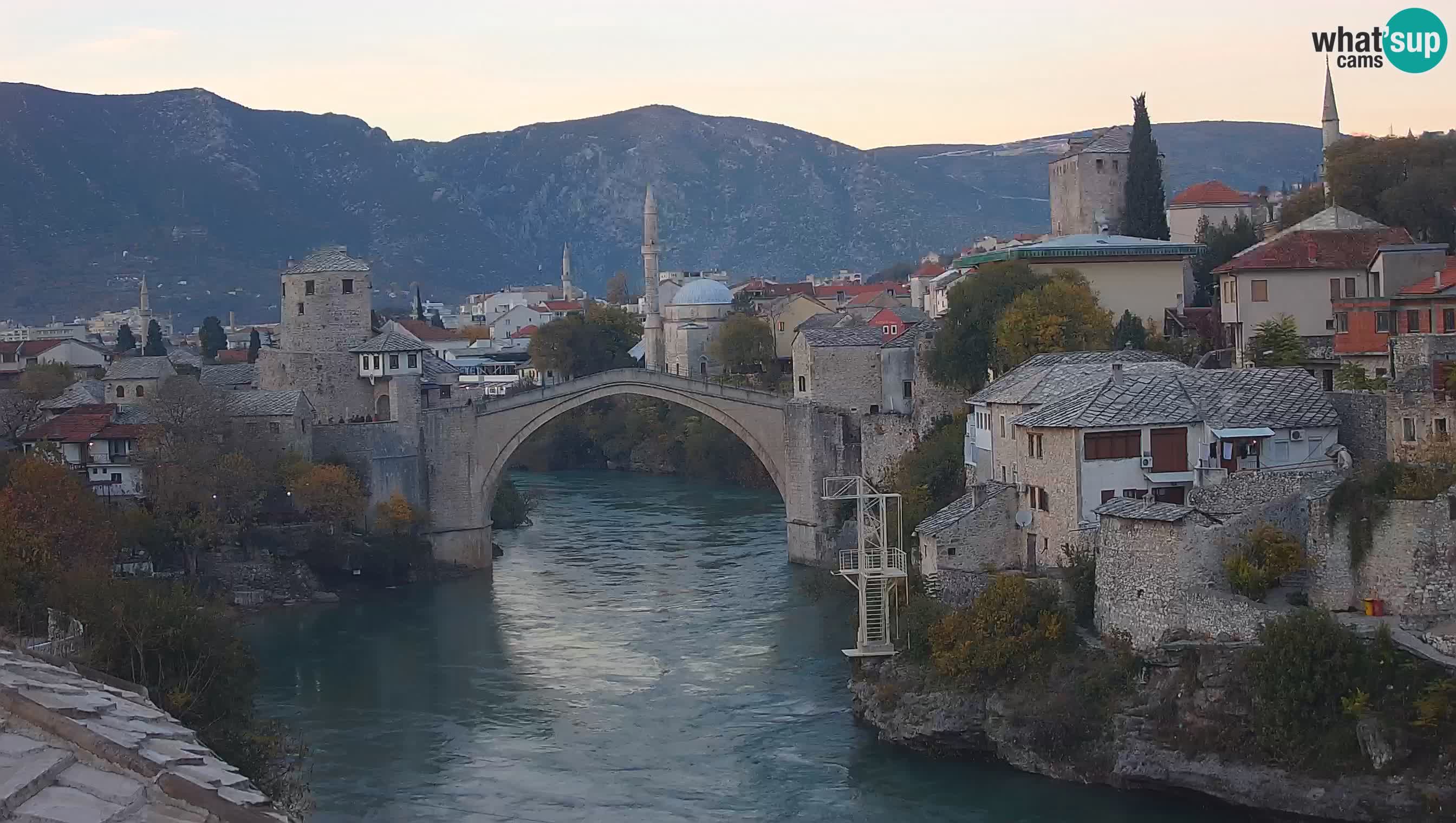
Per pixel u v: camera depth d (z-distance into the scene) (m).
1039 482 96.00
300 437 149.50
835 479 105.19
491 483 158.25
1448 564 74.50
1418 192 138.38
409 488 154.25
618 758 87.56
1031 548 97.38
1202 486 86.69
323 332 166.75
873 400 153.25
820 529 149.50
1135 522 81.94
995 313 138.00
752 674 104.50
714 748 88.69
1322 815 69.81
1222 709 75.00
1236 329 126.69
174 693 72.00
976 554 98.06
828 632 115.50
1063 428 92.38
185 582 129.62
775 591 134.12
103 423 151.25
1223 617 77.31
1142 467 92.00
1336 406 93.94
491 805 80.06
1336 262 125.06
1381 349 108.25
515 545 166.88
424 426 156.25
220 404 146.38
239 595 132.50
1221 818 73.31
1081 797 77.25
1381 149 147.00
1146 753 76.56
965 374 139.62
